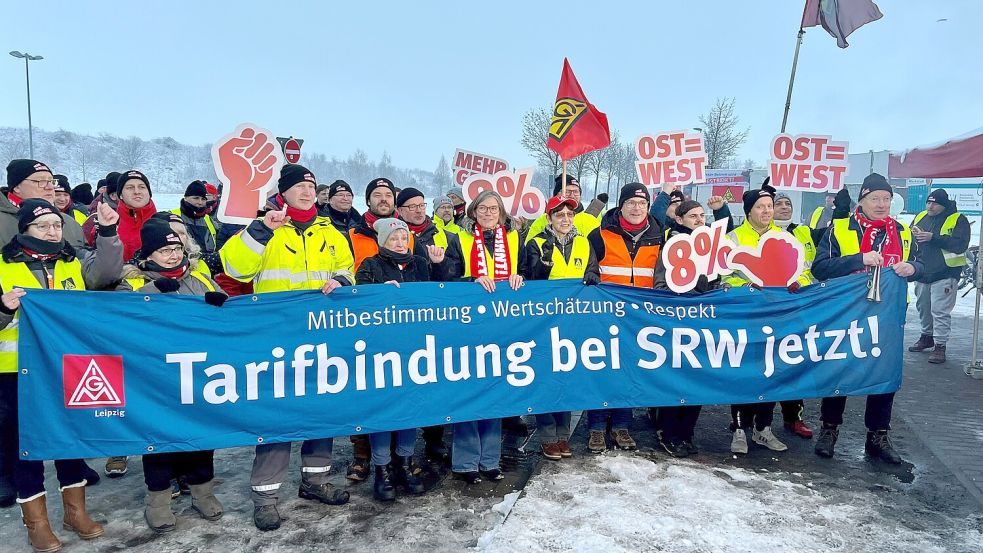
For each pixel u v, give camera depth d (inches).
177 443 138.8
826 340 178.9
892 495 160.1
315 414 148.8
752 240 185.3
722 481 165.3
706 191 876.0
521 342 165.0
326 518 148.5
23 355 129.0
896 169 319.9
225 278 167.8
